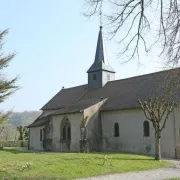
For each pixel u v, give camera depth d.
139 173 17.25
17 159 21.20
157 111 24.38
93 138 33.88
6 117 26.69
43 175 15.45
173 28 8.23
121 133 32.59
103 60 41.84
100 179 15.10
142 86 34.44
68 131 35.94
